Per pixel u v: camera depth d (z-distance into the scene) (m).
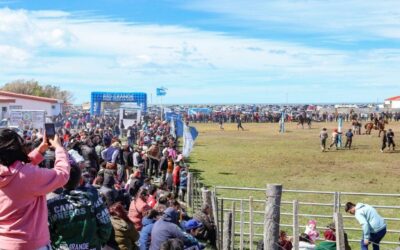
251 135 71.94
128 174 25.41
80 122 62.69
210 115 113.44
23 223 4.18
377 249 14.28
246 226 19.17
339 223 10.22
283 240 12.57
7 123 40.00
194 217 15.05
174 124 47.19
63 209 5.23
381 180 31.11
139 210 12.94
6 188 4.12
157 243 10.18
